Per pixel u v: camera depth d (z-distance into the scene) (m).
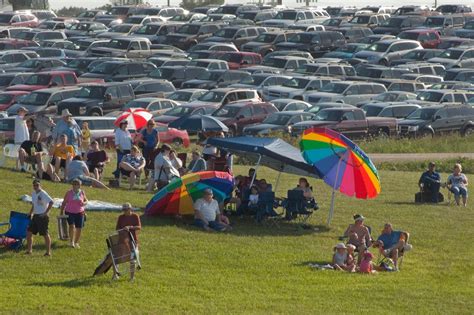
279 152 69.12
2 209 64.38
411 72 165.12
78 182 57.91
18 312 45.25
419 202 78.25
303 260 58.91
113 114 120.44
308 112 123.06
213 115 123.06
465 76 161.12
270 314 47.28
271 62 169.62
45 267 53.97
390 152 109.31
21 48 181.38
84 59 159.75
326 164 67.88
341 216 71.56
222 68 164.50
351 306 49.66
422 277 57.19
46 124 88.31
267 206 67.38
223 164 74.56
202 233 63.22
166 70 153.62
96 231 60.97
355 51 184.25
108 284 51.25
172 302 48.44
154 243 59.81
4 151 77.38
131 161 75.50
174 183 64.81
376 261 60.06
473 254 63.22
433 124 124.50
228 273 55.09
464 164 100.75
